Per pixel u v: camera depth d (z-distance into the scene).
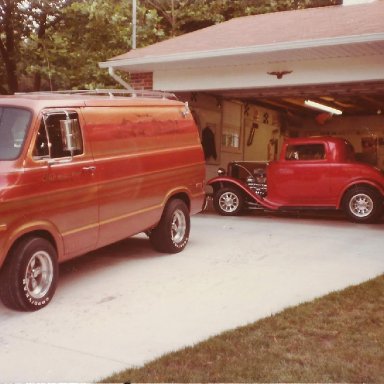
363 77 11.21
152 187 7.80
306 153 12.77
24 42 20.80
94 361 4.53
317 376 3.98
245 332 4.95
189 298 6.23
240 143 18.44
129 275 7.27
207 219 12.72
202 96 15.66
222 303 6.03
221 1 23.58
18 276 5.62
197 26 25.62
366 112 21.33
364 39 9.98
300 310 5.55
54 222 6.00
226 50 11.41
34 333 5.21
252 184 13.85
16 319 5.62
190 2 24.25
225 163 17.44
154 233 8.37
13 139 5.82
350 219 12.46
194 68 13.02
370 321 5.19
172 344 4.87
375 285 6.50
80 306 6.02
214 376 4.03
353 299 5.92
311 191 12.65
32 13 19.45
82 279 7.11
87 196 6.49
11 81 20.59
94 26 18.64
